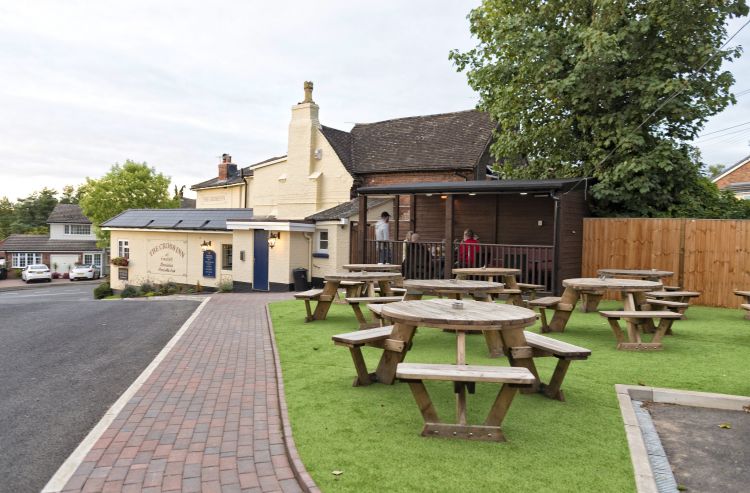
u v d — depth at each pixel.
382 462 3.88
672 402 5.52
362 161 24.61
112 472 3.82
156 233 26.91
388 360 5.93
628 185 14.41
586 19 15.60
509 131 17.09
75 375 6.75
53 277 61.06
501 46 15.75
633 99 14.53
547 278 13.96
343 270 20.34
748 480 3.83
